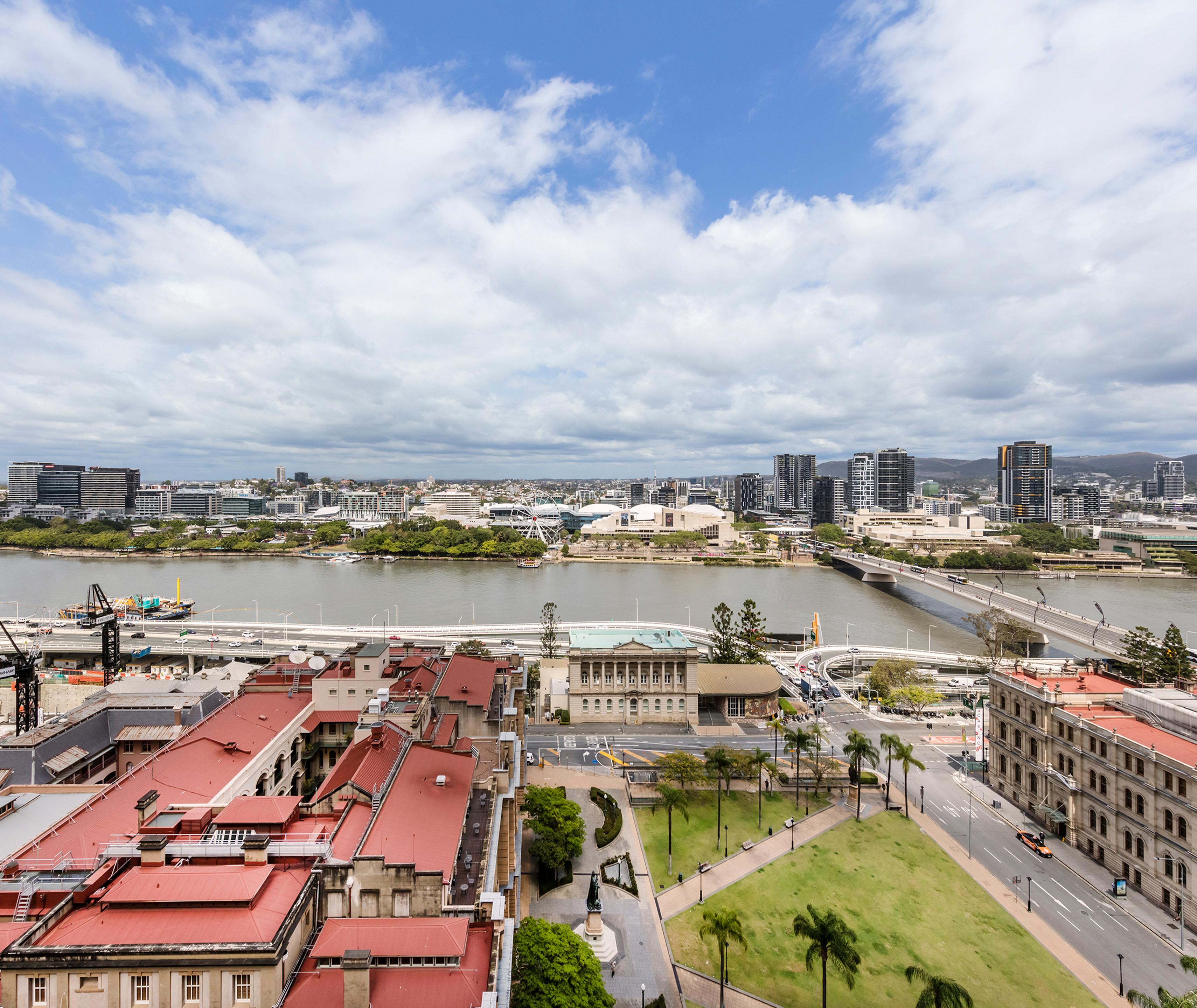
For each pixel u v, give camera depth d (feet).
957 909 304.50
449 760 262.67
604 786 419.74
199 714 368.07
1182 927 292.81
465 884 201.57
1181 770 299.17
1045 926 293.23
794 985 256.11
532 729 531.09
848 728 545.44
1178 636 605.31
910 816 394.73
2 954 156.66
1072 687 404.98
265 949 159.02
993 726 436.76
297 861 194.49
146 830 209.87
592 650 544.62
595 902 276.41
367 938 171.73
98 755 332.60
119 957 157.69
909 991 254.47
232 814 215.51
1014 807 406.21
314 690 357.41
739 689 559.38
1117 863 332.80
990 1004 246.47
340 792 229.04
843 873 331.36
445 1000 159.12
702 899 306.96
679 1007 242.78
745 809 396.57
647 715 545.85
